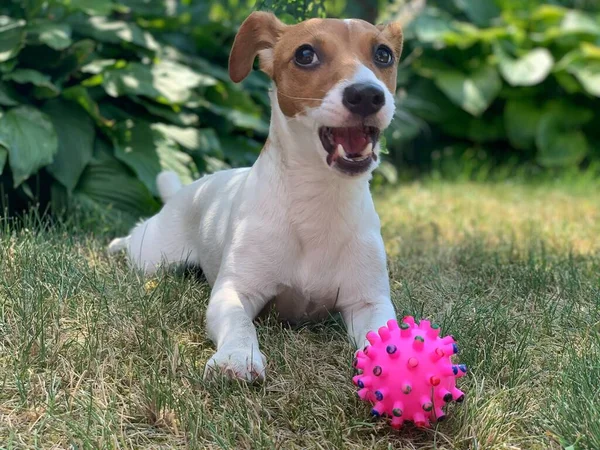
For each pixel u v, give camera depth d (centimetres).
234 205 46
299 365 39
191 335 43
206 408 35
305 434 34
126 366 38
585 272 57
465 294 52
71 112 69
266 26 45
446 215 80
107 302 45
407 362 33
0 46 67
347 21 42
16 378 36
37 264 48
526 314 48
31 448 32
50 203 65
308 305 45
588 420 34
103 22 76
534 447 33
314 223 43
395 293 51
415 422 33
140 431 34
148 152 69
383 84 39
